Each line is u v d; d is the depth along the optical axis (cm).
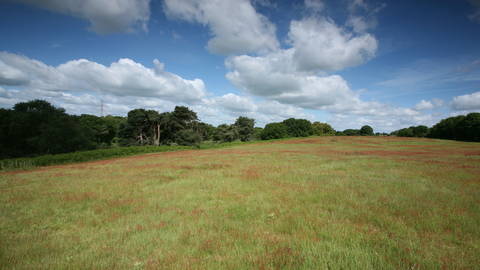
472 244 460
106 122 8788
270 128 10694
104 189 1058
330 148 4700
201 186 1095
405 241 480
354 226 557
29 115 4925
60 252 486
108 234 569
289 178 1237
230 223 602
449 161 1948
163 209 753
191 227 584
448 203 739
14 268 419
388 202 753
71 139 4691
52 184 1231
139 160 2794
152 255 448
